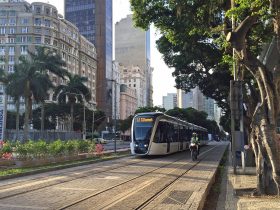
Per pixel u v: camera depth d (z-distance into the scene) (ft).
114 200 41.45
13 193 45.91
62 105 321.32
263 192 46.73
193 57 118.01
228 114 156.87
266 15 41.81
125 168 80.07
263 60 86.02
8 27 500.33
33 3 505.25
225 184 60.54
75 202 40.04
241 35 44.50
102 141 313.94
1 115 124.88
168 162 97.60
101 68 621.72
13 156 87.51
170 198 42.55
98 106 604.90
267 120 44.09
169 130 129.49
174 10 75.25
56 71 229.45
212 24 65.36
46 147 92.84
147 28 83.56
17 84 208.85
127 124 434.71
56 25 512.22
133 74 619.26
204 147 228.02
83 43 580.71
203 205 42.50
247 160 88.84
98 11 629.92
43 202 39.93
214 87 138.21
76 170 76.43
